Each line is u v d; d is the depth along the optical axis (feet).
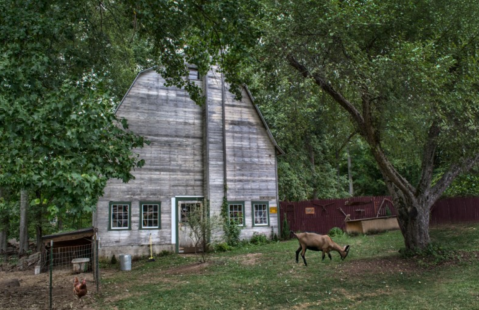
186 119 66.59
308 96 39.42
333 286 33.45
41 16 31.55
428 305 26.81
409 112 34.45
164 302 30.55
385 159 40.96
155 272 46.60
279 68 36.47
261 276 39.06
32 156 21.79
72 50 38.52
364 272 38.06
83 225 100.83
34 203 23.57
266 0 36.19
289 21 34.88
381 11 35.50
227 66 41.81
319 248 39.52
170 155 64.28
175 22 36.65
